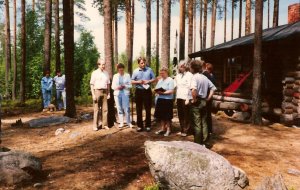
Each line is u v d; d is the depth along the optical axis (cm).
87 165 713
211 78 879
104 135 956
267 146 855
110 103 1040
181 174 542
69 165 718
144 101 962
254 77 1121
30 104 2200
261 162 731
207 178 539
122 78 1007
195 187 538
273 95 1355
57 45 2323
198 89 758
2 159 621
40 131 1127
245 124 1114
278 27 1602
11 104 2253
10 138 1050
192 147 589
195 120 768
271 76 1369
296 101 1159
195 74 761
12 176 609
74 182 617
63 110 1736
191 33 2286
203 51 1683
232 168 565
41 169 662
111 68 1112
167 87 907
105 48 1107
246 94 1402
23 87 2383
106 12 1102
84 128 1070
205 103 767
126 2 2786
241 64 1505
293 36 1174
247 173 661
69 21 1333
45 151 853
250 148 832
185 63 931
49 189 587
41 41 3231
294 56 1185
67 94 1352
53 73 2877
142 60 954
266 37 1346
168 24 1474
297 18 1606
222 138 916
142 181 619
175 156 552
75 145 890
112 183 610
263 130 1030
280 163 729
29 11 3238
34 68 2969
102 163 722
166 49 1472
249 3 2612
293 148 845
